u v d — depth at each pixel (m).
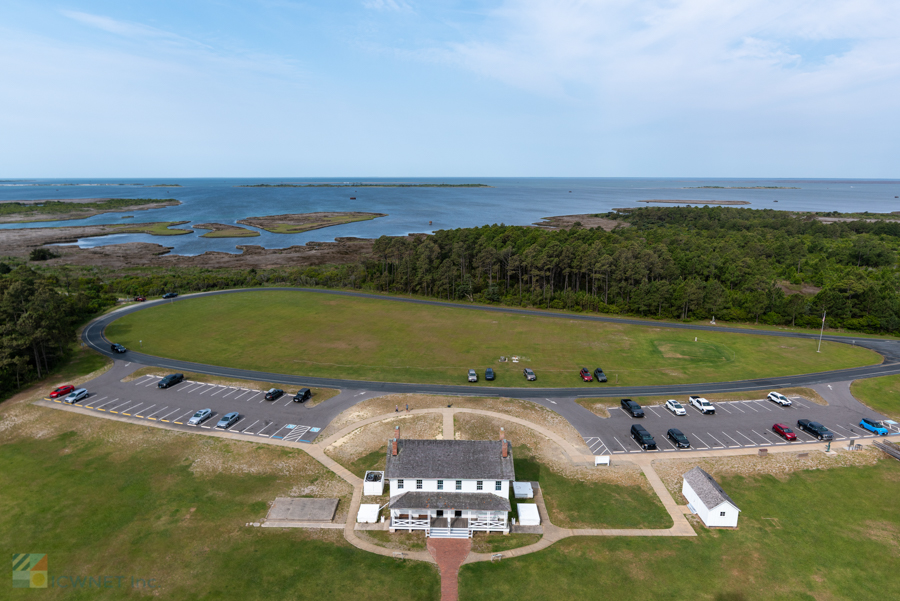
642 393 72.31
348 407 67.62
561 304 123.88
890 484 50.78
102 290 134.38
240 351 89.56
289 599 36.66
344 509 47.34
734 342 96.12
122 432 60.53
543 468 54.22
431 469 45.75
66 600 36.25
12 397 70.00
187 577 38.59
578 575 39.41
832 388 73.38
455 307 124.69
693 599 37.00
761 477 52.03
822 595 37.34
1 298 83.75
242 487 50.31
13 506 46.81
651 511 47.22
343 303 126.81
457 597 37.22
